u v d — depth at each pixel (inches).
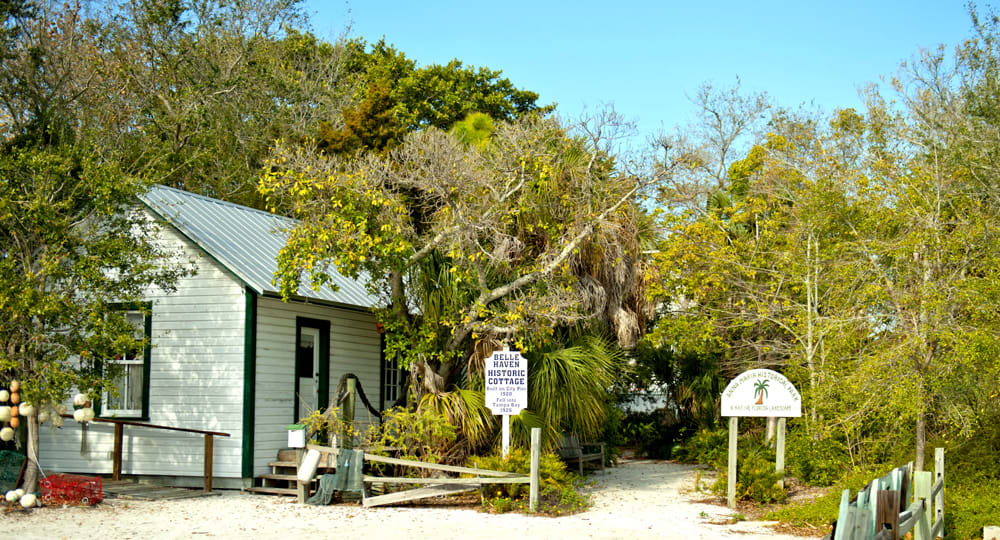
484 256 588.4
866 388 530.0
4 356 491.5
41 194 504.7
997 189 625.0
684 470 811.4
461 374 652.1
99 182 518.6
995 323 501.7
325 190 560.4
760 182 854.5
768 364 804.6
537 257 619.5
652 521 494.0
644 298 733.9
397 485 553.0
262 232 721.6
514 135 599.5
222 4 1384.1
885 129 740.0
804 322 689.6
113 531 436.8
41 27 1077.1
